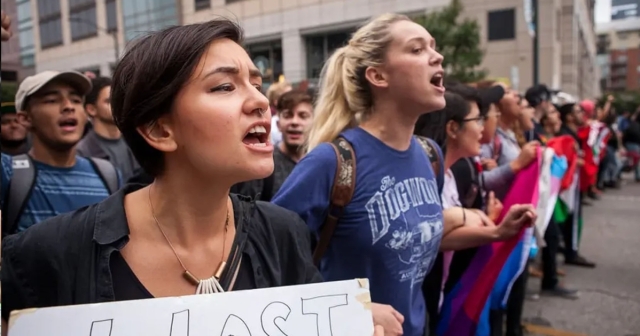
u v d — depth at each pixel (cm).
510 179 252
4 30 143
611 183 1050
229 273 88
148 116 80
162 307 78
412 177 156
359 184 147
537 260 476
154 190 87
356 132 155
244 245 92
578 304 386
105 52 2883
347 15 2180
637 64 7862
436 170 182
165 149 81
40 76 197
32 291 80
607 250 544
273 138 433
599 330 338
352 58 161
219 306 81
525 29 2028
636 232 625
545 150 246
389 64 150
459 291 223
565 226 486
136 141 85
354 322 89
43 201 192
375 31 156
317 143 172
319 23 2272
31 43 2930
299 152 301
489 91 285
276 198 147
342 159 147
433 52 152
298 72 2369
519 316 288
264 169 81
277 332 83
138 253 84
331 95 173
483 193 252
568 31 3016
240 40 86
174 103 79
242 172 80
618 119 1233
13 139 270
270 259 94
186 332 78
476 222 196
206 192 84
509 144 356
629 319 355
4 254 82
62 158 202
